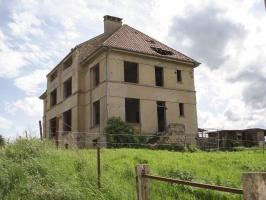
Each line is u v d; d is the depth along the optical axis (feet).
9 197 31.01
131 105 117.60
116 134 91.71
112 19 125.90
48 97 147.64
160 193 34.04
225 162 55.47
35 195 30.37
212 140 106.63
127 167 42.04
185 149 95.14
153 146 92.79
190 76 118.32
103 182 32.73
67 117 128.36
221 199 33.71
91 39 121.70
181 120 112.37
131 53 106.32
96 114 110.73
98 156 33.73
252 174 11.16
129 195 31.55
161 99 109.81
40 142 44.45
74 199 30.04
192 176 40.45
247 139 125.49
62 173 35.29
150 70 109.91
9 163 37.42
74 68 119.65
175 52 120.88
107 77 101.96
